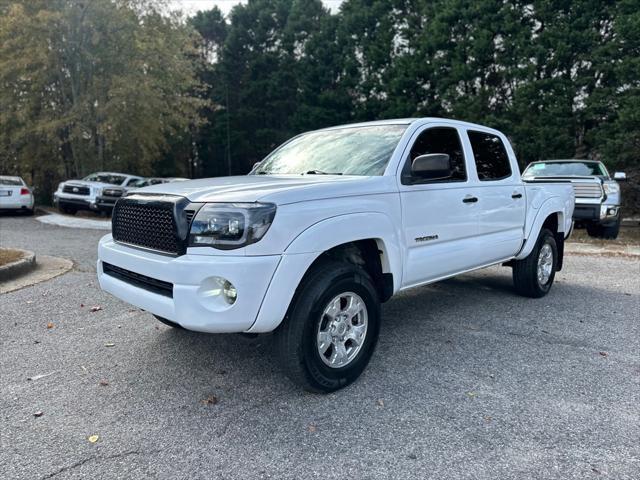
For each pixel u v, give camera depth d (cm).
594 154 1947
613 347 420
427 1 2569
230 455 261
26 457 258
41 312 521
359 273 341
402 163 393
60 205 1691
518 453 260
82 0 1841
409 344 427
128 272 345
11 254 782
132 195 356
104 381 352
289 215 300
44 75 1894
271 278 291
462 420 295
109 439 276
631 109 1488
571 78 1955
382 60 2848
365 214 343
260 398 326
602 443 270
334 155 430
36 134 2017
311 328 314
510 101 2175
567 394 330
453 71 2256
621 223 1672
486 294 612
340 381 334
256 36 3778
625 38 1598
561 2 1955
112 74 1950
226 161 3872
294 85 3600
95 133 2078
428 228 407
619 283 686
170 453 262
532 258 566
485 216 477
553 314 521
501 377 357
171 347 419
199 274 288
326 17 3322
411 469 247
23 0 1817
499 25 2145
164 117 2330
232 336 446
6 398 325
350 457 258
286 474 244
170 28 2202
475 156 483
